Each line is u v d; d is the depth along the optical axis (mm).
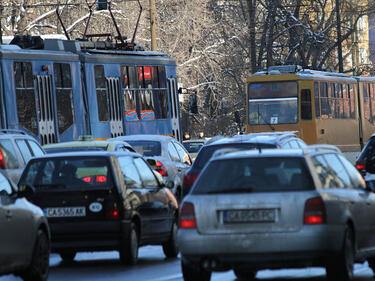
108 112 103125
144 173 50344
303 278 40062
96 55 102438
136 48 112312
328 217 33812
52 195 45188
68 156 46469
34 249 36875
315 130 123812
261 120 124812
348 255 35125
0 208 33750
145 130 109062
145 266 46406
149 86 110688
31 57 91938
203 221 34156
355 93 140625
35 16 193750
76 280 40719
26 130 90125
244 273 41594
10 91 88625
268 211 33812
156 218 49062
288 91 124375
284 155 35188
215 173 35219
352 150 138000
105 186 45281
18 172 59562
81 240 44906
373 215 39438
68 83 97000
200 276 35812
